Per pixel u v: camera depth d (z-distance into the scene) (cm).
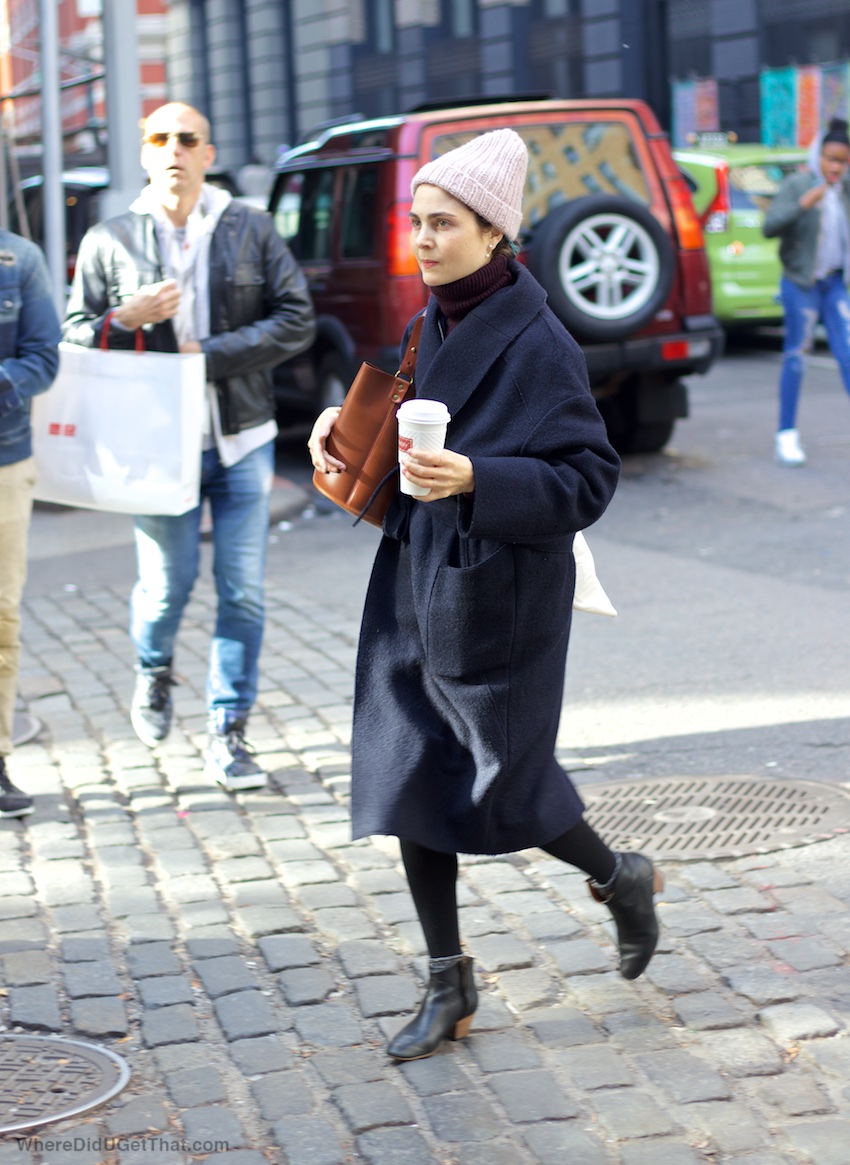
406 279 1304
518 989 469
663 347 1343
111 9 1348
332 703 778
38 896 548
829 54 3183
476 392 404
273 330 645
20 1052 441
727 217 2045
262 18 5094
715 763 671
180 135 635
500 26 3956
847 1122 387
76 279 663
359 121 1464
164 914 530
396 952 497
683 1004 454
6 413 593
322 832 607
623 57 3609
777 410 1678
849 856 558
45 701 792
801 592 952
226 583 657
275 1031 449
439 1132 391
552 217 1286
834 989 458
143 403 627
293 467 1532
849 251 1339
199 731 738
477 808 415
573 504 391
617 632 886
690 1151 378
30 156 1981
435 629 410
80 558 1151
